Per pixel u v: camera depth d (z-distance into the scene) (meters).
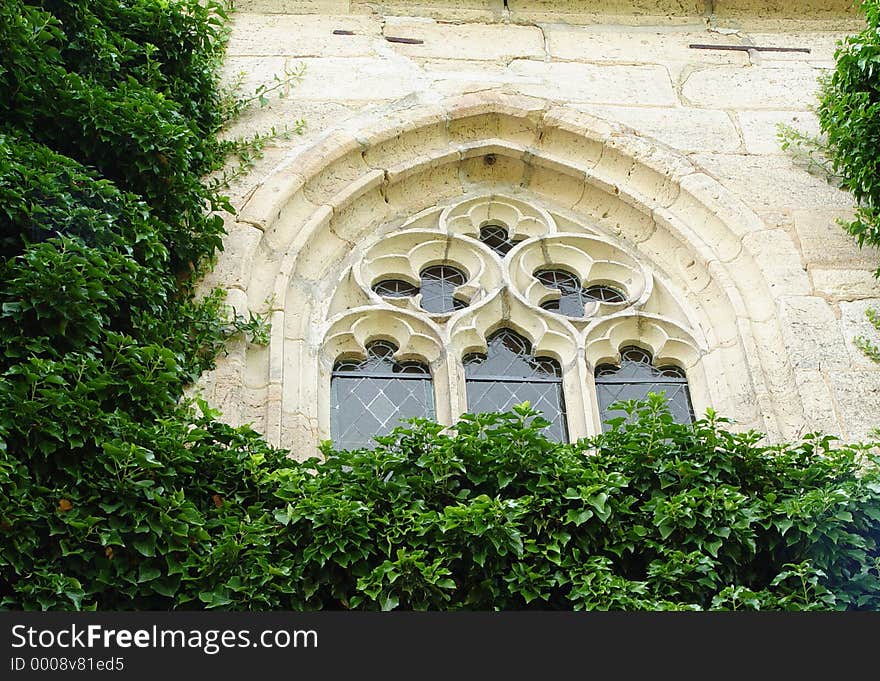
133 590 7.24
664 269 10.72
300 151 10.71
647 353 10.30
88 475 7.40
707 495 7.90
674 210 10.88
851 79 10.32
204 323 9.15
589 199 11.21
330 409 9.60
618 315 10.29
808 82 11.80
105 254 8.34
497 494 7.91
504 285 10.41
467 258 10.73
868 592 7.73
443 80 11.52
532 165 11.25
